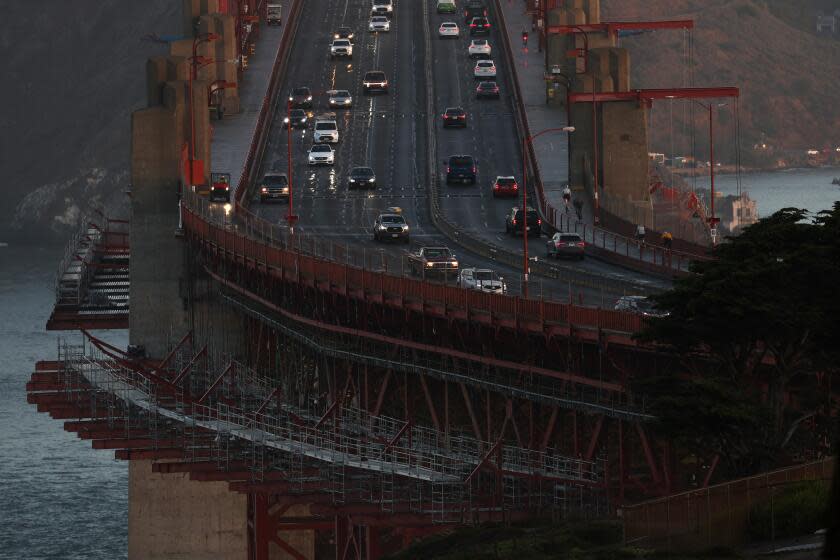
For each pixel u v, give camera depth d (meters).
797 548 159.12
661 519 173.62
